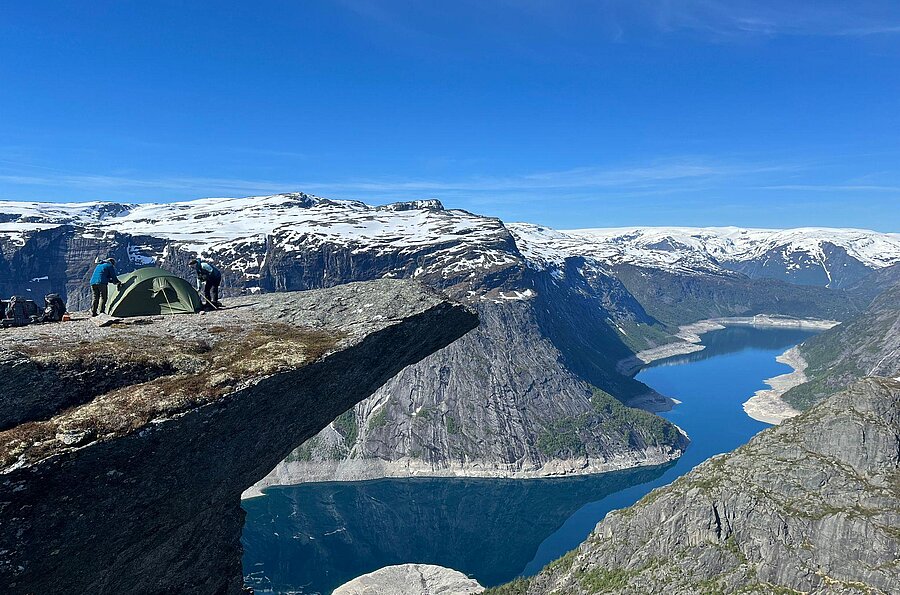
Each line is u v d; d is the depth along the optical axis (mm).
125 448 15945
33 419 15953
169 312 28141
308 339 23406
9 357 16625
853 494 56688
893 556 50125
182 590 21156
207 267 30625
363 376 25109
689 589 57656
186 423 17438
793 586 53500
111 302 27672
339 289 30438
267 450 22062
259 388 19594
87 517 15641
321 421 24609
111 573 17672
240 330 24188
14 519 14008
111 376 18266
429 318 26969
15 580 14398
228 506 22516
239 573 24016
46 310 26734
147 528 17969
